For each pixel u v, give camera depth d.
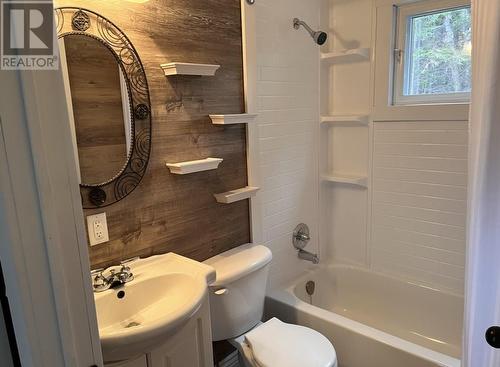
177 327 1.17
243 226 2.09
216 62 1.82
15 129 0.56
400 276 2.53
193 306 1.21
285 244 2.46
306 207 2.61
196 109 1.75
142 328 1.08
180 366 1.32
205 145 1.81
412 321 2.46
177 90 1.65
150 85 1.55
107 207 1.47
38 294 0.61
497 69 0.98
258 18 2.06
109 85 1.42
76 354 0.67
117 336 1.06
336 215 2.82
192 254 1.81
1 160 0.55
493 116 0.99
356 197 2.68
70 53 1.30
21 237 0.58
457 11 2.16
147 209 1.60
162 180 1.64
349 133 2.65
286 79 2.29
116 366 1.13
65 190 0.62
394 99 2.45
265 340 1.69
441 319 2.35
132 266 1.51
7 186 0.56
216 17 1.79
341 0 2.51
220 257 1.88
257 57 2.08
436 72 2.29
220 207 1.93
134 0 1.40
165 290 1.45
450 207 2.28
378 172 2.54
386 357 1.81
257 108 2.10
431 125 2.27
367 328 1.92
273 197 2.32
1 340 0.66
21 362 0.63
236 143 1.98
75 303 0.66
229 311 1.73
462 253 2.27
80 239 0.65
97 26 1.36
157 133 1.60
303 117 2.47
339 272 2.73
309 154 2.57
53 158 0.60
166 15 1.58
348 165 2.70
